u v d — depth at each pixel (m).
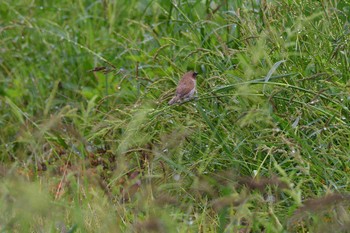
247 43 11.11
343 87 9.79
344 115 10.09
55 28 15.35
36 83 14.25
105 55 14.34
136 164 10.81
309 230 8.52
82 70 14.38
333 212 8.27
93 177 10.01
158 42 13.34
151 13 14.73
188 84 10.30
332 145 9.51
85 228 8.98
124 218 9.38
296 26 10.83
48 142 11.56
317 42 10.88
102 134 10.90
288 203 9.42
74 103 13.48
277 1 11.48
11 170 8.80
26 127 12.49
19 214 8.60
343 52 10.53
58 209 9.06
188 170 9.66
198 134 10.35
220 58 11.49
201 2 13.52
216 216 9.33
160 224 8.04
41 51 15.04
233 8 13.04
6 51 14.94
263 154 10.02
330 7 11.19
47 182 10.59
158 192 9.88
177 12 13.35
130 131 10.17
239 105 10.30
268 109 9.80
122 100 12.92
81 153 10.98
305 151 9.35
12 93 14.20
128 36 14.14
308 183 9.57
